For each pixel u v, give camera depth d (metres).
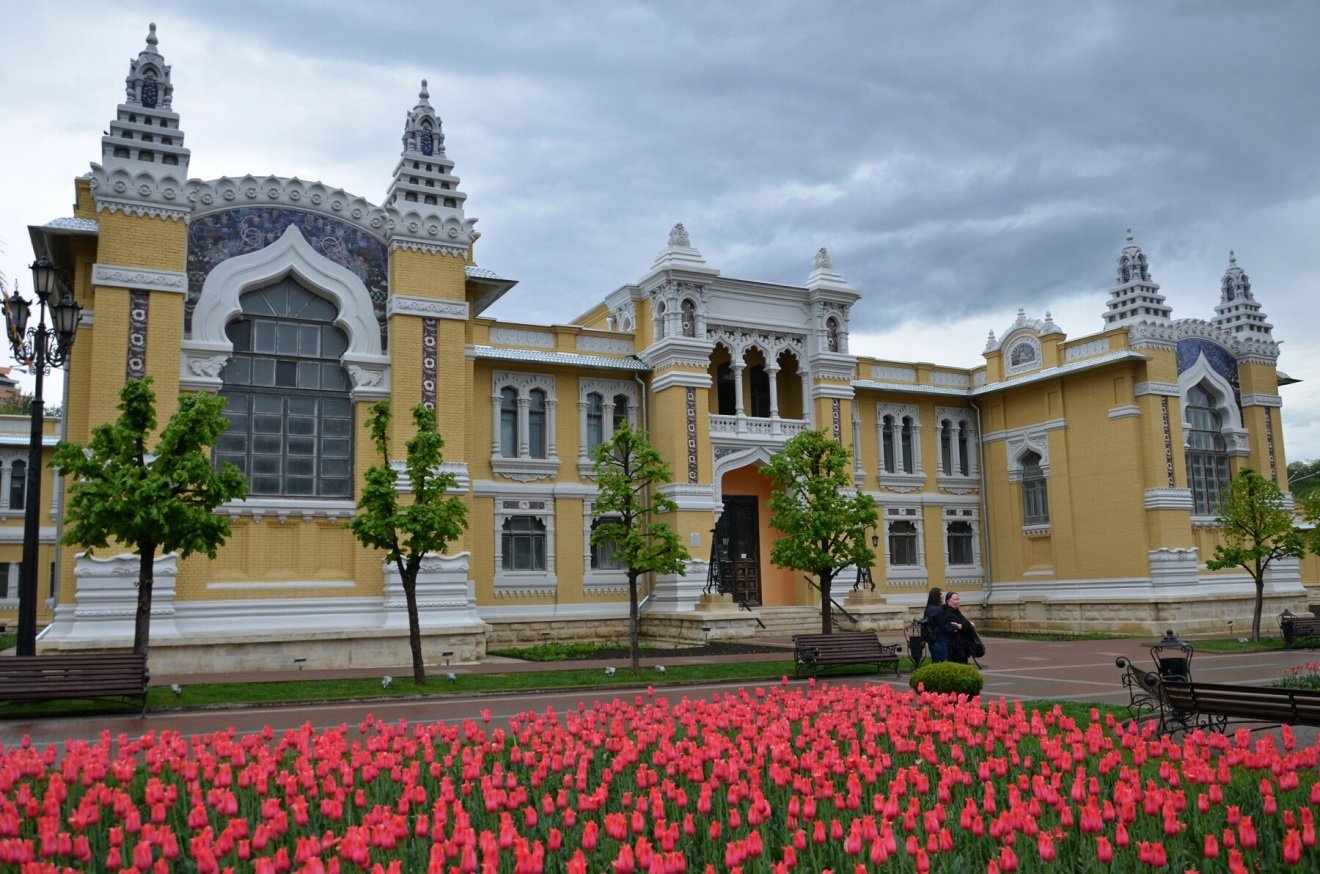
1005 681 20.70
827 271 38.22
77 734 15.09
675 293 34.78
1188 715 13.09
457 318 27.19
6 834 6.88
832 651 22.09
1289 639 28.95
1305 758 8.98
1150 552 35.62
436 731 11.21
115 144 24.22
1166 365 36.84
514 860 7.12
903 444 41.16
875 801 7.66
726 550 36.91
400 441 26.05
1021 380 39.94
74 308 19.20
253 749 11.27
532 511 33.53
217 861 6.87
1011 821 6.68
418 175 27.34
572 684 20.44
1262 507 32.16
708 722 11.88
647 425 35.59
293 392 25.89
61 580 23.34
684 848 7.60
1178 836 7.57
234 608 24.11
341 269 26.44
